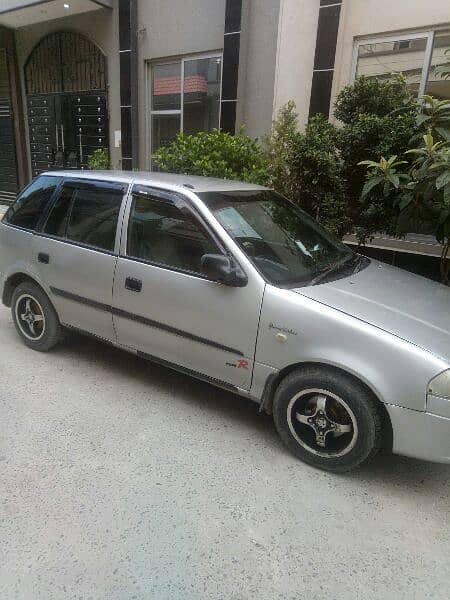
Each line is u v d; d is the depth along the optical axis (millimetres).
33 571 2068
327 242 3742
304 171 5211
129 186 3541
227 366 3055
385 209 5020
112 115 9742
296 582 2074
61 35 10078
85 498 2502
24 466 2732
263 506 2512
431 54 6477
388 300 2924
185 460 2852
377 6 6633
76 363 4059
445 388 2365
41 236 3965
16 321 4328
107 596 1974
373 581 2094
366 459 2664
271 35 7117
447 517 2500
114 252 3488
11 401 3418
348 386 2611
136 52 8938
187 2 8117
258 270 2926
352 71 7074
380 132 4871
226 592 2012
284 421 2891
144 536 2279
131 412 3344
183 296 3127
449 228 4684
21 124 11422
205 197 3256
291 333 2748
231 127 7855
